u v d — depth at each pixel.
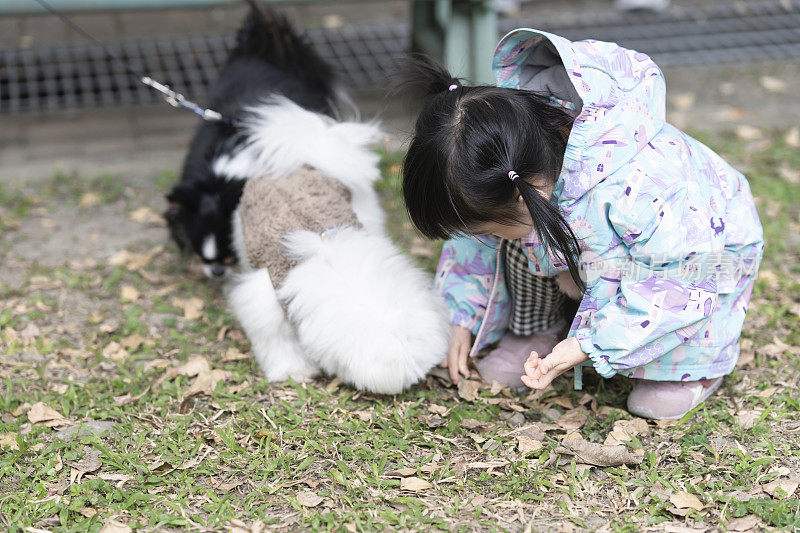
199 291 2.69
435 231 1.76
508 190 1.64
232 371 2.24
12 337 2.40
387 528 1.64
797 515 1.64
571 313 2.21
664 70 4.30
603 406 2.07
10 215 3.14
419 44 3.80
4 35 4.61
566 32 4.64
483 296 2.17
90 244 2.98
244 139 2.54
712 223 1.83
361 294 1.96
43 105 4.02
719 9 4.94
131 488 1.79
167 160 3.59
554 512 1.70
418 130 1.70
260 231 2.13
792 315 2.41
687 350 1.93
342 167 2.26
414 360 1.96
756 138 3.60
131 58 4.41
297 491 1.77
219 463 1.87
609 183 1.75
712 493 1.74
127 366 2.28
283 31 2.91
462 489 1.77
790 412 2.00
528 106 1.68
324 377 2.21
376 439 1.92
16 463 1.88
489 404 2.07
